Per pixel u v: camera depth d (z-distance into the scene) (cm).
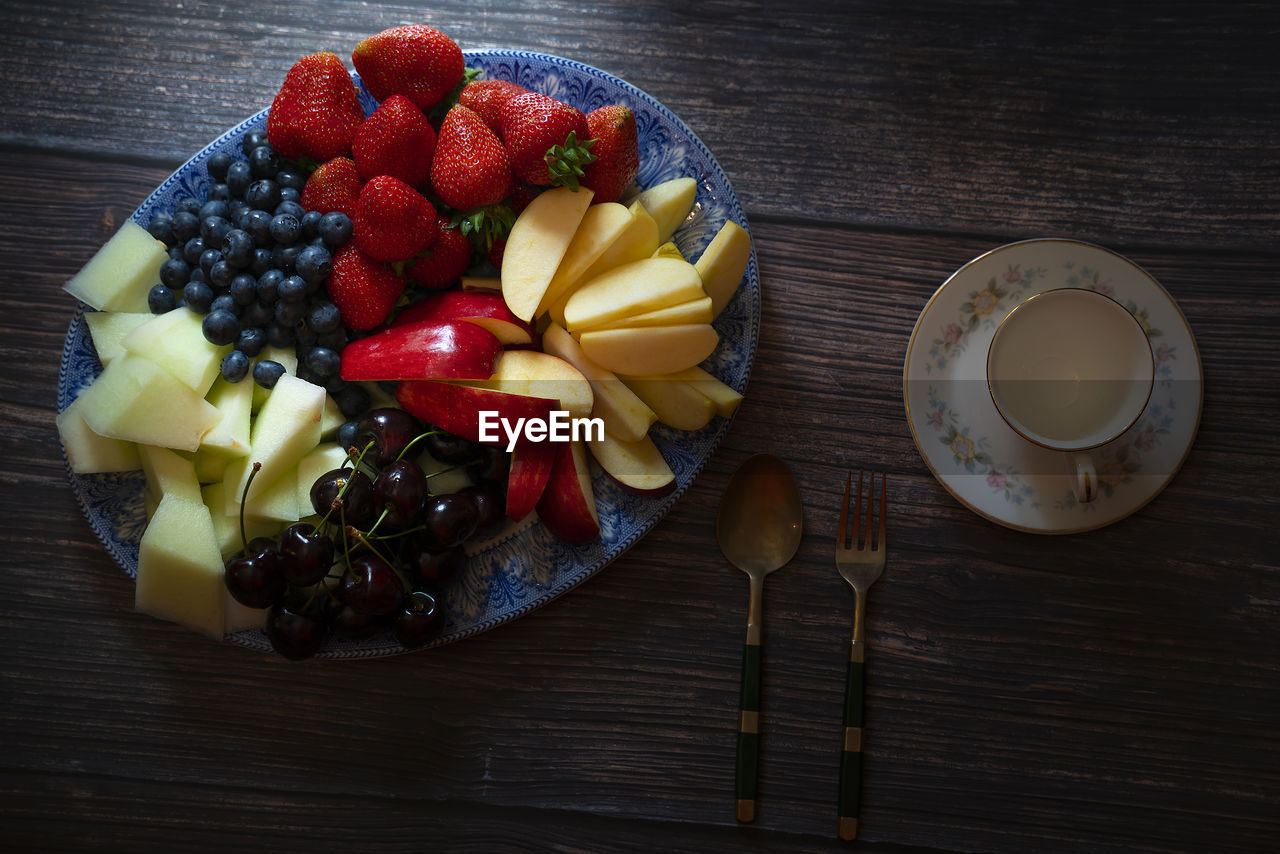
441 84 79
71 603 84
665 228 81
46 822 83
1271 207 84
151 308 80
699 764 82
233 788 83
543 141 76
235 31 85
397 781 83
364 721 83
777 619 83
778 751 82
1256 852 81
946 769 82
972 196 84
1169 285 84
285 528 79
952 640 83
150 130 85
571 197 78
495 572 81
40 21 86
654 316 77
